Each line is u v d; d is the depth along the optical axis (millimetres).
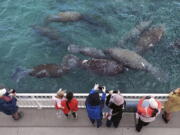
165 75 13477
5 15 17219
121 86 13148
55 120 10039
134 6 17266
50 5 17719
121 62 13773
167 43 14789
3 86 13414
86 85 13266
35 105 10383
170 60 14055
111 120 9141
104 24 16156
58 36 15594
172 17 16469
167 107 8984
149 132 9531
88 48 14531
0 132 9797
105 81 13359
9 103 9102
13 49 15219
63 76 13617
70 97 8719
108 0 17812
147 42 14617
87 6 17500
